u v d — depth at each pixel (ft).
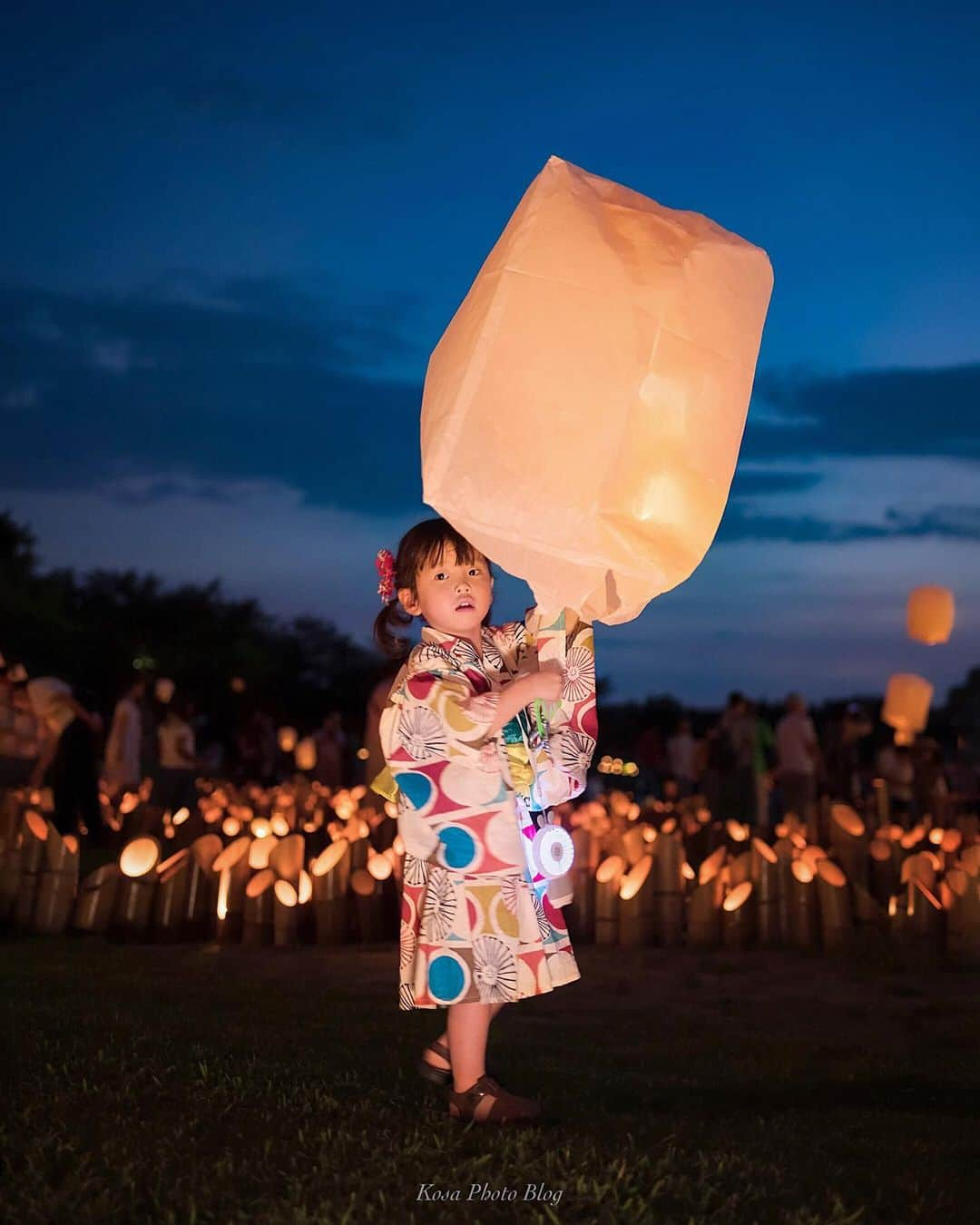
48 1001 17.60
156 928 24.81
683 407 10.80
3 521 128.36
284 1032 15.69
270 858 24.84
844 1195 9.48
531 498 10.49
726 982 21.04
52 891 25.26
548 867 11.38
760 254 11.39
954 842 30.60
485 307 10.59
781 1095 13.35
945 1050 15.88
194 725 70.08
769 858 24.88
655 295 10.77
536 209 10.76
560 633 11.50
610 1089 13.24
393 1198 8.97
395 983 20.20
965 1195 9.66
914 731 34.81
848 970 22.20
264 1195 9.01
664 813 40.34
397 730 11.33
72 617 138.00
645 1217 8.62
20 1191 8.92
